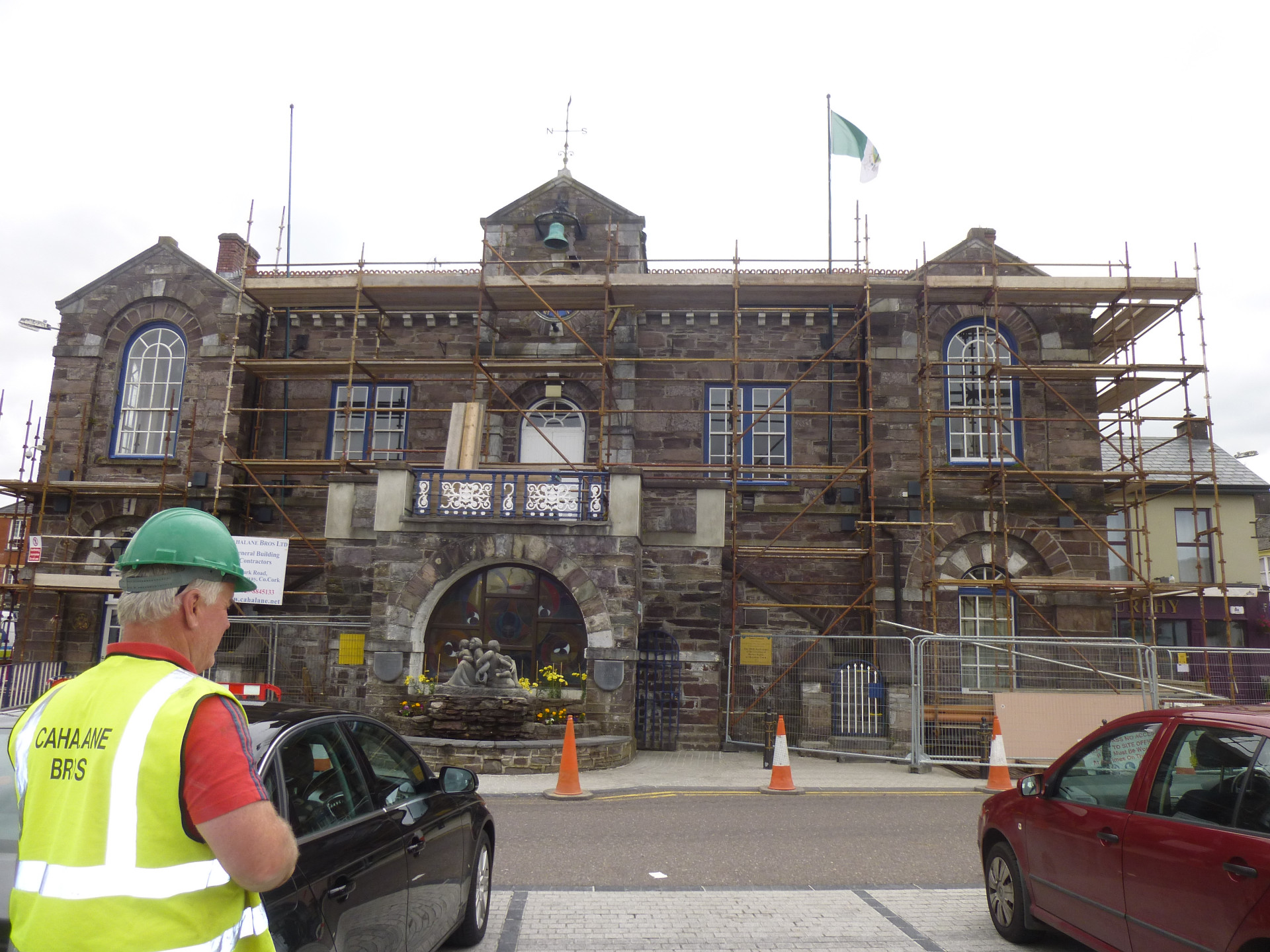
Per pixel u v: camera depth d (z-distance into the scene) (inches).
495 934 247.1
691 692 674.8
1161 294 762.2
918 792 504.7
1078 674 671.8
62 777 88.5
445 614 645.3
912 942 247.1
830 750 645.3
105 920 82.9
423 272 807.1
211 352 849.5
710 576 684.7
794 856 344.8
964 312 815.7
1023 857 241.8
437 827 202.1
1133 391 853.8
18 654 802.2
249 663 721.6
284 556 768.9
